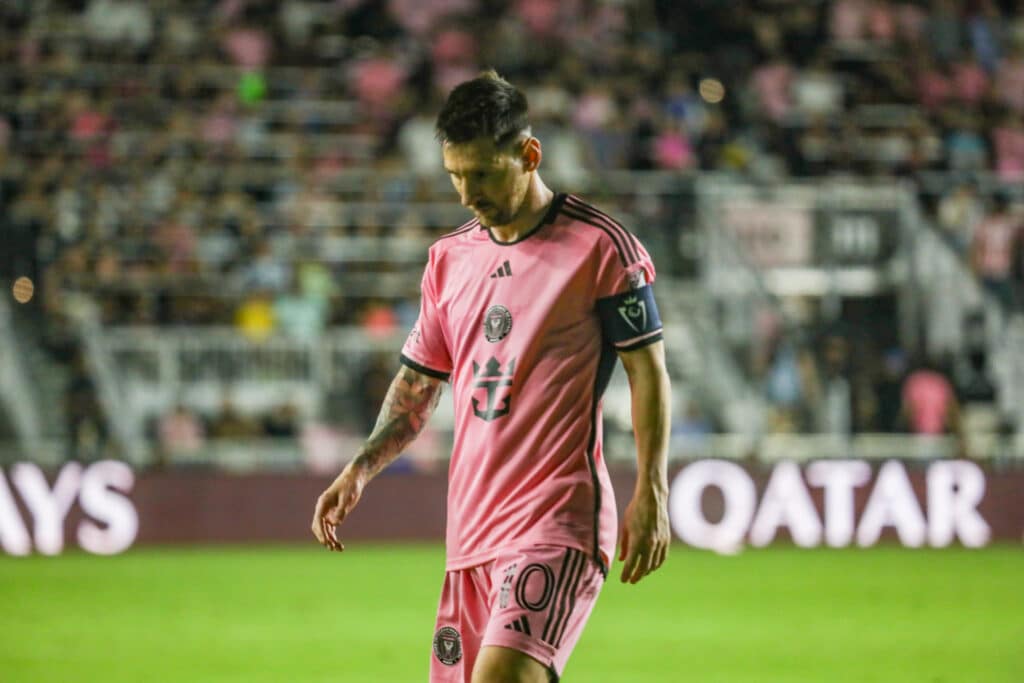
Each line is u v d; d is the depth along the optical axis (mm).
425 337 17719
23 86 81625
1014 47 93438
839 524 65938
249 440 63344
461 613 16891
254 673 33094
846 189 73250
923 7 93438
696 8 90938
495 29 87750
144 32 85500
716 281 71750
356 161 81062
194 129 81000
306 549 62969
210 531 63031
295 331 66438
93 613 43156
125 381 63094
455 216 75750
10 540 60781
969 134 87188
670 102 84750
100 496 61844
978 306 72000
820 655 36031
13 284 68500
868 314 71812
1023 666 34500
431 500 65125
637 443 16375
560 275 16469
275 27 87062
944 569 56625
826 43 91625
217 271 71438
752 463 65688
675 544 65000
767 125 85500
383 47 87062
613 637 39031
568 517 16234
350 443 63844
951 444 67688
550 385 16438
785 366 68875
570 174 78812
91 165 77438
